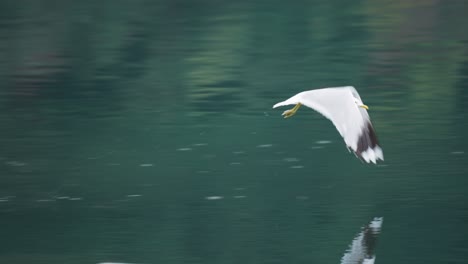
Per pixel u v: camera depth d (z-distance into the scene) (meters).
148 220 14.18
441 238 13.05
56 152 18.16
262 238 13.19
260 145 18.38
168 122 20.55
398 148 17.83
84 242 13.20
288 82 24.50
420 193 15.12
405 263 12.25
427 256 12.44
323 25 32.84
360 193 15.10
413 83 24.05
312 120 20.30
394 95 22.77
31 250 12.95
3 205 15.06
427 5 35.62
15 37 31.34
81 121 20.78
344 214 14.14
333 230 13.51
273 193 15.24
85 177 16.47
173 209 14.63
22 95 23.67
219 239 13.23
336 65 26.55
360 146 7.20
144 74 25.94
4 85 24.83
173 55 28.36
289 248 12.77
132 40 30.80
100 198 15.31
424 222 13.77
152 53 28.70
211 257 12.48
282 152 17.84
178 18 34.66
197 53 28.55
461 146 17.81
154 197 15.28
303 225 13.73
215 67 26.55
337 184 15.71
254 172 16.53
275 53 28.47
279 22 33.38
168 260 12.41
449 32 31.11
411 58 27.33
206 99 22.78
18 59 28.17
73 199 15.32
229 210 14.55
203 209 14.59
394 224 13.73
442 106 21.38
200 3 37.56
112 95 23.45
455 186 15.42
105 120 20.88
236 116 21.00
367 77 24.98
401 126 19.59
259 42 30.16
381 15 34.44
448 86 23.59
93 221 14.17
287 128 19.72
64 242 13.23
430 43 29.41
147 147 18.45
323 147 18.17
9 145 18.72
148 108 21.97
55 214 14.61
